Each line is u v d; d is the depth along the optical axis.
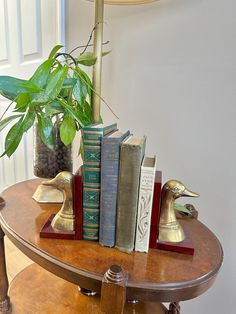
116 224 0.50
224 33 0.68
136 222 0.49
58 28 1.02
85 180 0.51
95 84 0.67
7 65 1.29
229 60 0.69
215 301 0.80
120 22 0.87
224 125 0.72
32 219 0.60
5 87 0.45
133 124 0.90
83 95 0.62
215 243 0.55
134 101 0.89
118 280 0.40
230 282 0.76
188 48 0.75
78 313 0.64
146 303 0.70
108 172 0.48
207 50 0.72
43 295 0.70
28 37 1.14
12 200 0.70
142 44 0.83
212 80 0.72
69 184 0.52
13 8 1.17
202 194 0.79
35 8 1.08
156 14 0.79
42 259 0.48
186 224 0.62
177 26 0.76
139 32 0.83
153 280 0.42
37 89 0.47
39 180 0.86
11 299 0.68
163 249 0.50
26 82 0.47
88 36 0.96
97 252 0.49
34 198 0.71
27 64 1.17
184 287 0.42
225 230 0.76
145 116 0.87
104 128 0.51
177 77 0.78
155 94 0.83
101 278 0.43
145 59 0.84
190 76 0.76
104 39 0.92
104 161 0.48
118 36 0.89
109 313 0.41
